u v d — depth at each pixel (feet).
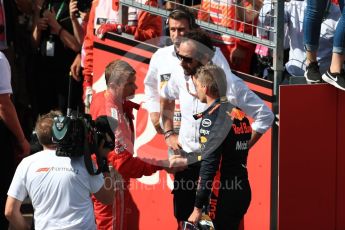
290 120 74.28
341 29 73.36
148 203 80.89
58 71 98.27
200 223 65.98
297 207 75.72
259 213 76.54
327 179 76.48
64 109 98.48
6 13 91.25
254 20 81.41
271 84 74.95
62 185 60.90
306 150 75.20
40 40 97.60
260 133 71.20
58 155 61.05
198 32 67.72
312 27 74.49
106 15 86.58
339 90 75.66
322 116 75.41
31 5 97.45
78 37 95.61
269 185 75.77
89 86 88.28
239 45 81.97
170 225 80.02
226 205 67.41
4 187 77.10
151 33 82.07
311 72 75.36
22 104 98.02
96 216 74.13
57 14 97.04
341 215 77.51
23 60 97.96
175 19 72.18
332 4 79.10
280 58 75.20
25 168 61.67
